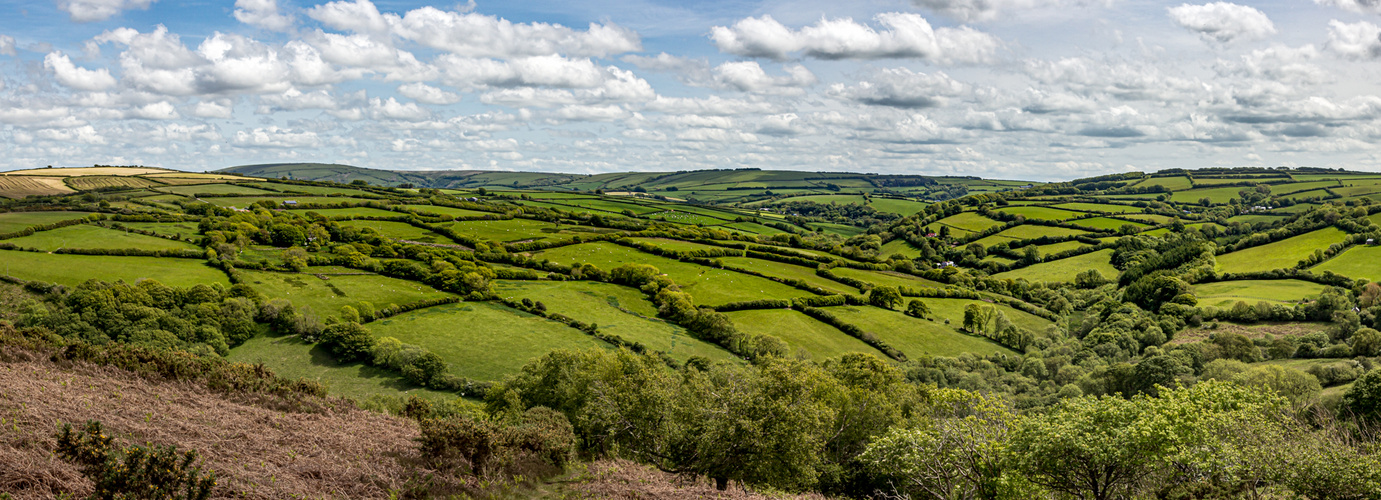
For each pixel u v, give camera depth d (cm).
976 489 2180
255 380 2467
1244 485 2033
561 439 2448
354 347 6619
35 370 2084
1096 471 2031
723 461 2381
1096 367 7462
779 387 2527
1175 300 10112
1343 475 1894
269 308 7144
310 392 2600
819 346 8438
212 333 6531
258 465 1633
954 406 2561
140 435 1666
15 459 1316
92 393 1973
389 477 1752
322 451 1838
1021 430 2067
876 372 4431
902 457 2261
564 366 4656
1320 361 7281
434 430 1989
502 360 6919
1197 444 1964
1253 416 2206
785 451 2408
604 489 2116
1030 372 7975
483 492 1848
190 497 1283
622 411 2862
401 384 6241
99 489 1229
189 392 2233
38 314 6275
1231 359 7400
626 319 8644
